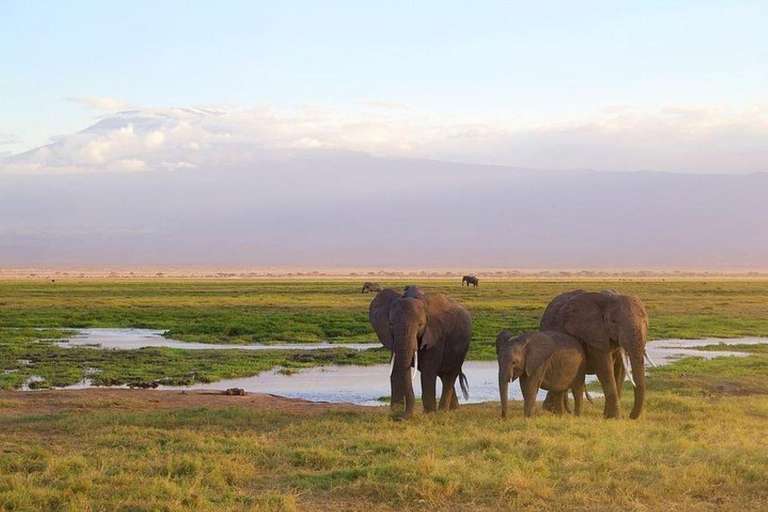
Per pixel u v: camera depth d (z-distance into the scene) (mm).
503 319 51094
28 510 10281
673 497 11148
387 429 16094
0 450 13938
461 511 10508
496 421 16797
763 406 20062
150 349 35375
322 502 10945
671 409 19328
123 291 100125
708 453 13469
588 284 131750
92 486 11242
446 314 18531
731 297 85500
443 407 19188
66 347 37562
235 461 12930
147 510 10250
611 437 14914
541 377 17578
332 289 106750
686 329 47469
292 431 16016
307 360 32875
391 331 18391
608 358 18125
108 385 26250
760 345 39000
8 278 196625
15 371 28703
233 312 60781
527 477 11633
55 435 15758
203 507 10398
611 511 10414
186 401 21312
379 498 11031
